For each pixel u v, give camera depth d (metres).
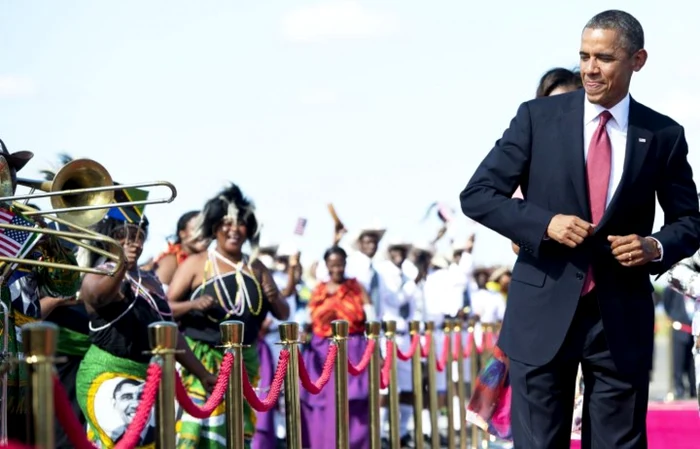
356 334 18.12
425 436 20.20
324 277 21.23
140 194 11.85
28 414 6.73
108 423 11.32
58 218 9.55
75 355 12.31
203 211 14.11
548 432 8.84
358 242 21.34
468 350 21.09
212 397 9.01
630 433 8.79
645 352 8.77
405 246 21.95
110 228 11.64
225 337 9.41
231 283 13.97
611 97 8.71
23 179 10.09
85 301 11.34
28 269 10.01
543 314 8.76
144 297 11.62
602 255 8.70
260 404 9.78
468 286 23.77
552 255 8.78
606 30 8.63
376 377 12.64
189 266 14.09
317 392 10.89
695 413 14.42
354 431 17.12
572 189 8.76
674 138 8.84
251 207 14.27
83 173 10.22
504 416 11.74
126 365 11.43
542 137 8.87
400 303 21.05
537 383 8.80
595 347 8.74
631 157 8.71
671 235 8.72
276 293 14.48
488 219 8.84
